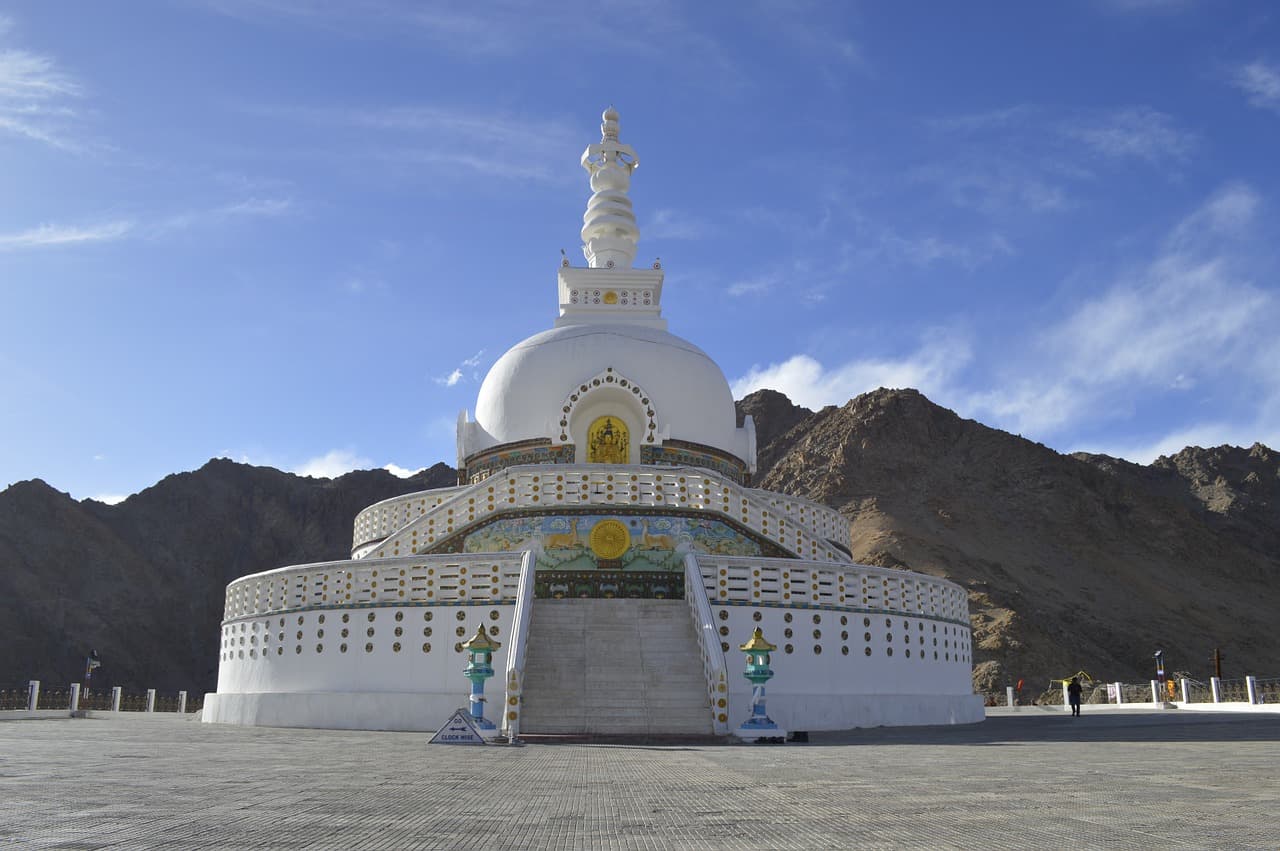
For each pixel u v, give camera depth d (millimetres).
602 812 9891
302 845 7953
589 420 37188
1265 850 7762
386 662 27812
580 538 31594
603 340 37750
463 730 20531
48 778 12734
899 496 132000
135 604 130875
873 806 10305
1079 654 98688
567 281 42062
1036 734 24531
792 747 20000
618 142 47000
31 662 114375
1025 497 138875
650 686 25312
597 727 23844
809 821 9297
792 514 39281
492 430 37906
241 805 10172
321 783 12359
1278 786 12039
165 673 124000
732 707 27094
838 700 28000
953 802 10602
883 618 29609
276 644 30031
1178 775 13398
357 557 40031
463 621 27547
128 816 9328
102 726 29734
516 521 32000
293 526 152375
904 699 29359
